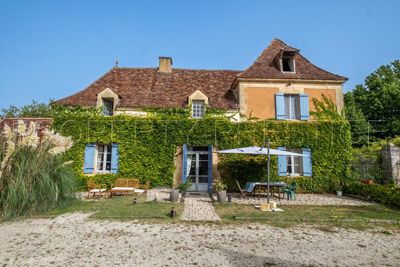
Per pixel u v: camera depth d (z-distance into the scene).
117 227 6.47
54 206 8.19
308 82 15.20
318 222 7.09
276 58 16.11
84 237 5.67
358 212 8.34
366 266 4.20
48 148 8.40
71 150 13.89
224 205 9.66
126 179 13.00
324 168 13.98
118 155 14.02
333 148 14.13
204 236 5.75
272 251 4.84
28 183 7.55
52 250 4.87
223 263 4.27
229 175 13.88
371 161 14.09
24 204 7.32
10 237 5.67
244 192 12.33
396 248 5.07
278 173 13.98
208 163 14.16
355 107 30.39
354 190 12.54
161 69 18.33
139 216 7.49
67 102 14.54
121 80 17.16
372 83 30.14
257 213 8.11
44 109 28.34
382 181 13.60
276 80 15.04
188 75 18.14
